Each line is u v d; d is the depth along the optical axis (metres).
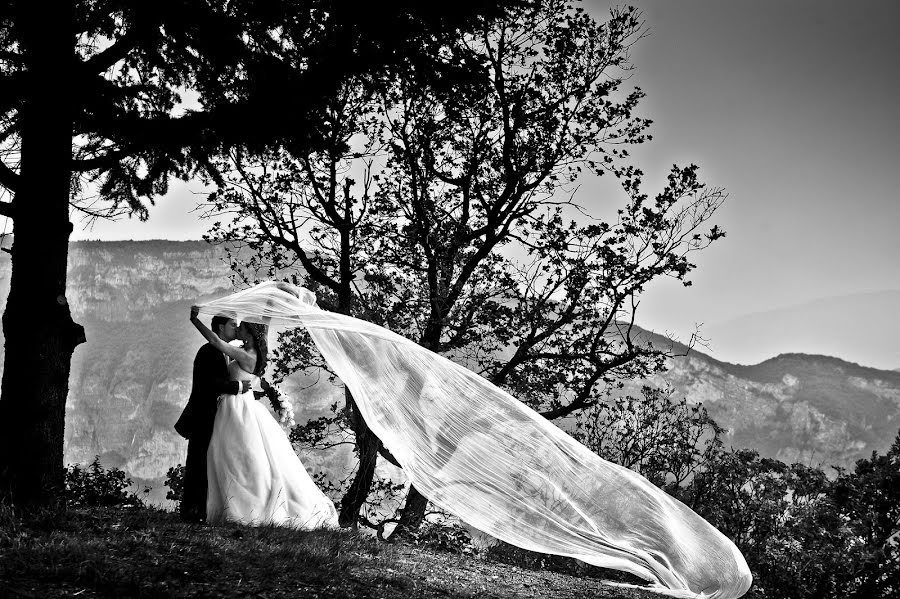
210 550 5.46
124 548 5.27
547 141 16.53
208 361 7.04
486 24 8.14
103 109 7.62
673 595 6.70
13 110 7.83
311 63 7.59
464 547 11.69
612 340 16.95
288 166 15.56
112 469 10.73
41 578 4.51
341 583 5.40
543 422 6.54
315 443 15.13
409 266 15.80
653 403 15.88
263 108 7.49
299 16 7.49
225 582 4.93
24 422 6.88
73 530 5.64
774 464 15.68
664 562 6.68
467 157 16.83
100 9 7.75
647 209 15.73
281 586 5.05
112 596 4.42
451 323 15.42
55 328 7.14
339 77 7.60
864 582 14.81
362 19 7.20
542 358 16.34
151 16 7.34
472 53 8.36
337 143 8.48
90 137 8.70
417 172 16.42
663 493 6.80
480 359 15.98
